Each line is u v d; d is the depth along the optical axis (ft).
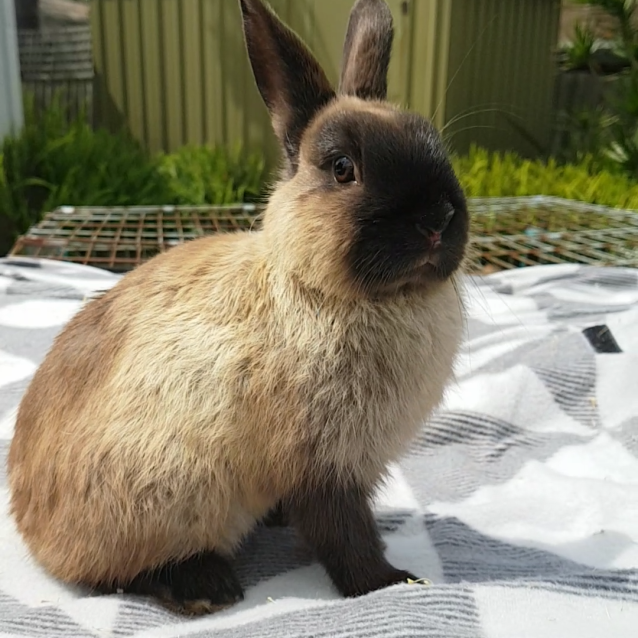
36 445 1.02
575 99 3.91
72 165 2.93
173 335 0.96
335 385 0.92
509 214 2.51
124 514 0.94
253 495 0.98
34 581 1.01
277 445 0.93
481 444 1.41
